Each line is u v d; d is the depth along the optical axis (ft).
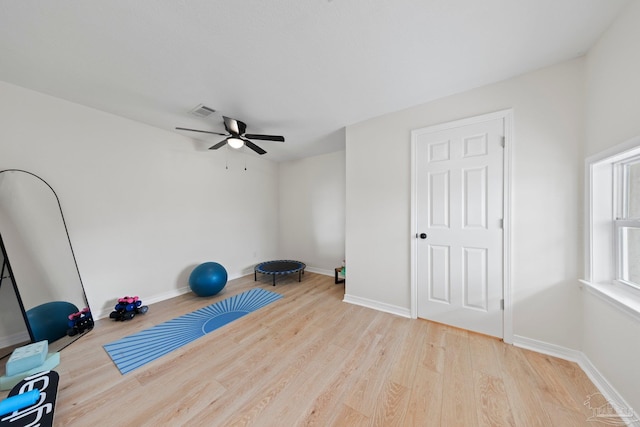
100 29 4.50
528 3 4.01
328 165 13.65
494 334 6.57
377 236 8.65
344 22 4.39
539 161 5.89
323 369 5.38
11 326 6.20
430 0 3.94
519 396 4.53
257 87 6.66
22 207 6.70
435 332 6.94
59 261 7.27
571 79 5.52
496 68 5.83
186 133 10.42
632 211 4.60
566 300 5.64
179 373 5.28
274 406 4.37
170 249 10.21
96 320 7.97
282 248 15.75
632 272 4.59
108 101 7.49
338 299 9.77
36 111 6.93
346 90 6.83
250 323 7.66
